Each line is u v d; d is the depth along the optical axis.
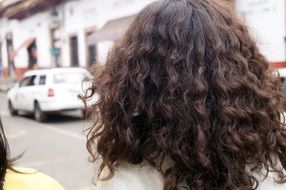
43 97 13.09
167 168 1.56
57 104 12.96
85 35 24.83
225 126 1.49
